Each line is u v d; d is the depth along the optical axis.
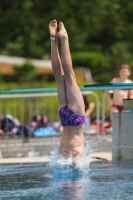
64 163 14.64
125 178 13.39
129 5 82.25
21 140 25.31
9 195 11.34
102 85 16.38
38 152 23.44
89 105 25.97
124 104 18.06
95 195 11.18
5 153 24.78
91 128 26.56
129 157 17.98
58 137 25.48
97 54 66.94
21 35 75.44
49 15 77.00
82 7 78.31
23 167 16.02
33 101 28.72
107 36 81.88
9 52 74.00
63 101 14.83
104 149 23.58
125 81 24.66
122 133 18.08
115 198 10.85
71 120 14.57
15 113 26.75
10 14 75.50
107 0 80.19
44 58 75.38
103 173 14.27
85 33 77.94
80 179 13.28
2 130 25.91
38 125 26.52
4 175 14.25
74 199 10.77
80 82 54.22
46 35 76.88
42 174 14.31
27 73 55.84
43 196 11.15
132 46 80.31
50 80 63.69
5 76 63.34
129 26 82.12
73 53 68.50
